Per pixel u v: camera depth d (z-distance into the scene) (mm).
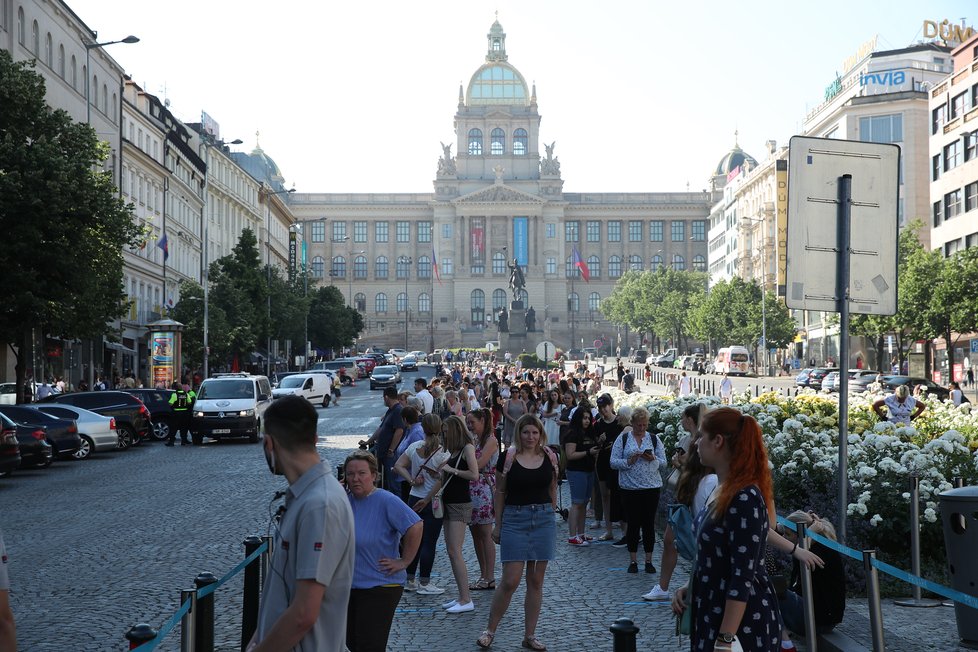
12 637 5863
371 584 9141
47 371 58656
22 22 54938
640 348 157250
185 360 70875
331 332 125000
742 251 144625
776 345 112688
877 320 71375
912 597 12992
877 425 18344
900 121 104188
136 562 16125
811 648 9414
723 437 6730
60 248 38938
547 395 26859
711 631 6594
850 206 11328
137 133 78125
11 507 22812
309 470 5918
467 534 21078
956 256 69062
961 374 75688
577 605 13398
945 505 10930
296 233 142000
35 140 39844
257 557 9391
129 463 33312
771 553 10227
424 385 29547
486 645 11250
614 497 18719
